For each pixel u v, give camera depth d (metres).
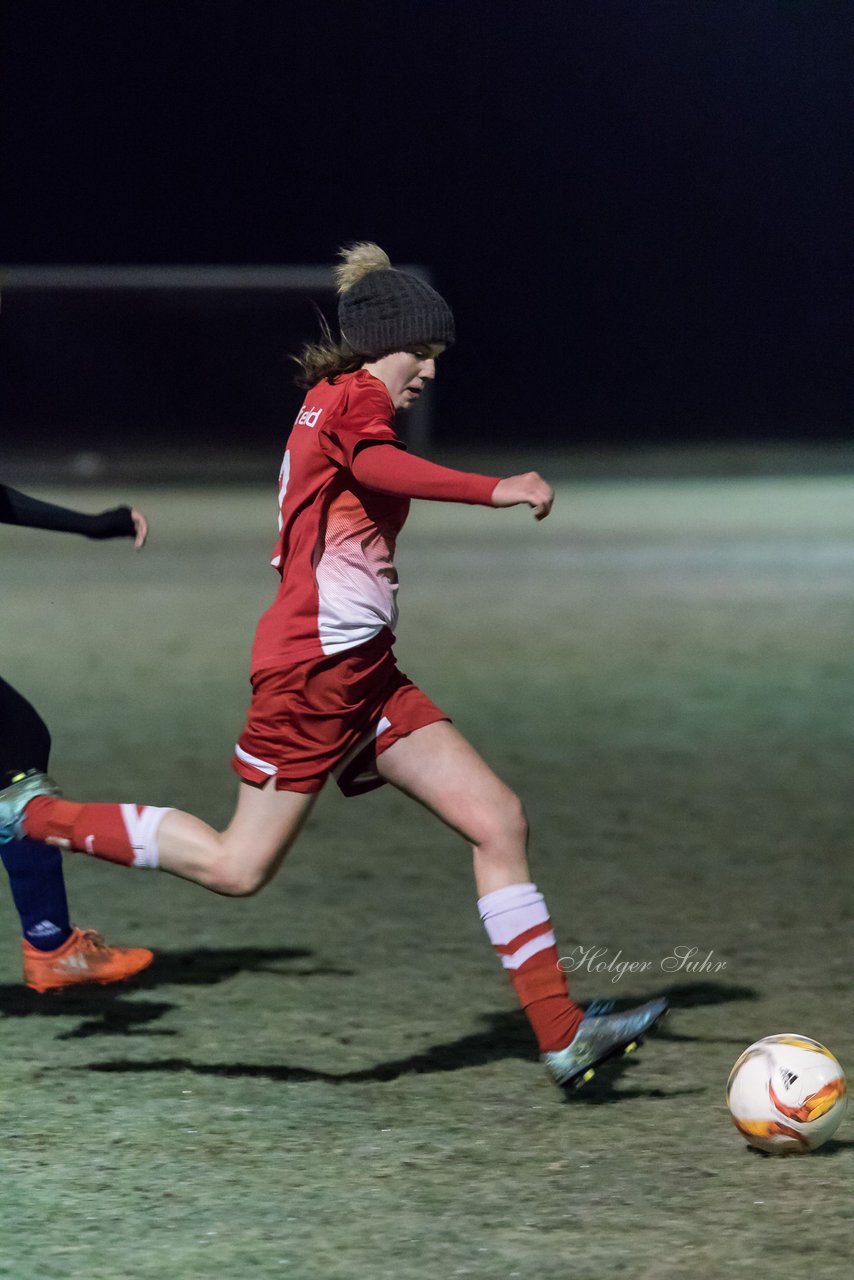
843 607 54.50
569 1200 12.61
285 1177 13.07
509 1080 15.28
